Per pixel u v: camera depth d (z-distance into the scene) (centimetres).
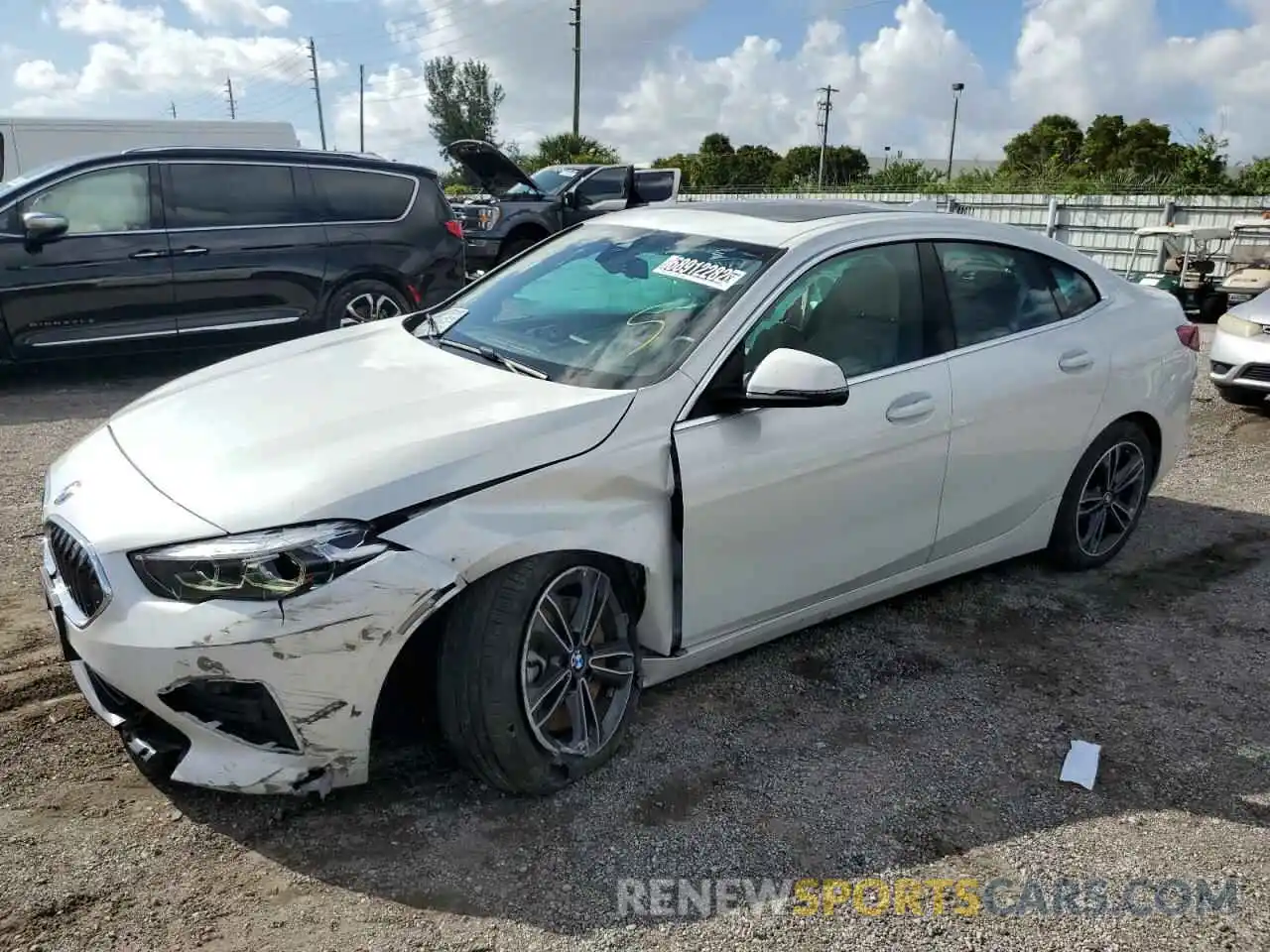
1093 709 359
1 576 425
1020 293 421
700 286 343
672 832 280
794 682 366
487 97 5659
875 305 365
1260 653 407
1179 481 635
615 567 299
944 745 331
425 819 279
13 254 735
